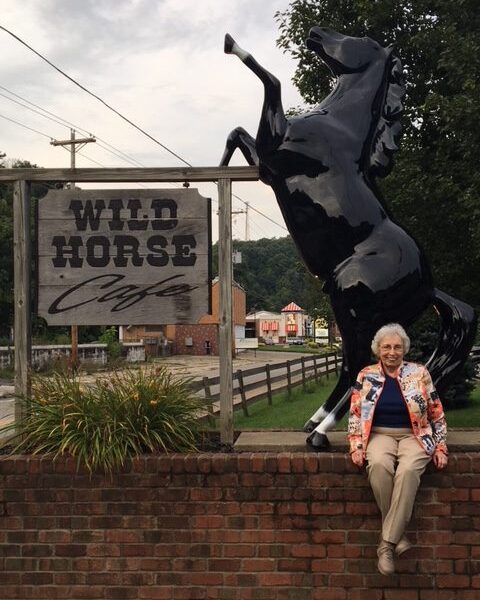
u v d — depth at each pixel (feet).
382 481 10.53
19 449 12.62
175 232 13.92
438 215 23.89
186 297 13.87
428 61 25.44
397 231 12.91
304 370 43.52
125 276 13.96
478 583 11.18
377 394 10.89
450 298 13.20
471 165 21.93
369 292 12.44
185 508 11.60
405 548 10.53
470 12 23.04
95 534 11.68
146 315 13.91
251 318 223.92
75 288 13.98
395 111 13.83
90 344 83.82
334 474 11.43
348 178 12.88
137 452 11.77
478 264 24.40
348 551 11.33
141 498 11.67
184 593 11.50
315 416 13.93
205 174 13.66
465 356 13.02
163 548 11.59
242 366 83.92
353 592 11.30
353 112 13.48
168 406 12.76
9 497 11.83
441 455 10.85
